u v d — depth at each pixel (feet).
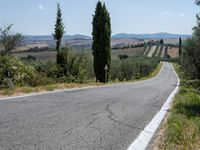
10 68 67.82
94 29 128.26
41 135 23.02
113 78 208.54
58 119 29.58
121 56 447.83
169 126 28.32
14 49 97.91
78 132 24.72
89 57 128.36
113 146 21.33
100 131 25.63
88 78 122.42
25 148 19.47
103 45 126.93
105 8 127.95
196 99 57.62
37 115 31.04
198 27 105.91
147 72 285.23
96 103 43.86
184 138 23.94
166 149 21.01
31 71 75.36
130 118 33.12
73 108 37.42
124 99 52.06
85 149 20.08
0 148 19.20
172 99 57.98
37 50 403.54
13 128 24.79
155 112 38.96
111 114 34.65
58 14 150.30
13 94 50.16
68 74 100.37
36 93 53.31
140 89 82.94
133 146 21.72
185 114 36.40
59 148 19.90
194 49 141.28
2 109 33.88
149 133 26.23
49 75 92.02
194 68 161.79
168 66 480.64
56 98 47.11
